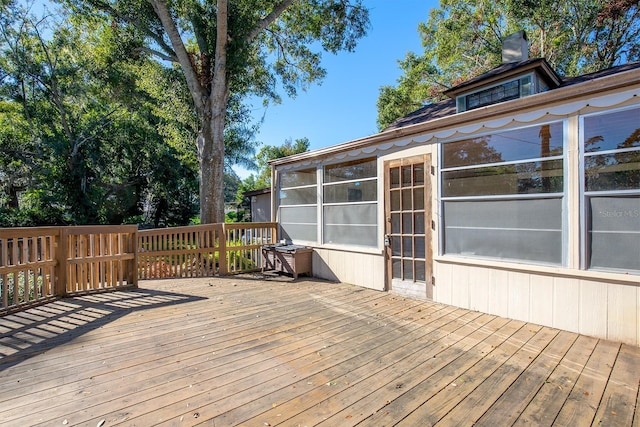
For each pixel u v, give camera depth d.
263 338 3.27
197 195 20.86
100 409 2.04
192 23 10.09
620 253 3.12
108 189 17.59
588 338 3.24
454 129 4.34
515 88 5.76
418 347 3.05
